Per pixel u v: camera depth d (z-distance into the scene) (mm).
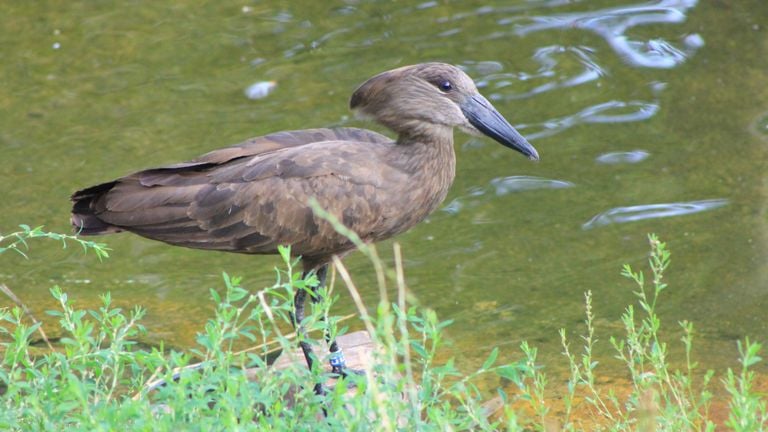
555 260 12750
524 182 14172
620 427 8023
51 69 16844
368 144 10195
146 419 6250
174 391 6695
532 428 9344
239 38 17531
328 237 9891
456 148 14930
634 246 12930
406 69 10305
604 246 12969
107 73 16750
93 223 9906
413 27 17641
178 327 11539
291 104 15836
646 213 13477
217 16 18188
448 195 13984
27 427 6828
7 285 12523
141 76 16672
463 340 11227
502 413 9484
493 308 11867
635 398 7699
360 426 6484
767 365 10617
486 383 10242
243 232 9836
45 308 11961
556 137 14992
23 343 7102
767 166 14195
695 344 11070
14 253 13125
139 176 9859
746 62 16375
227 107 15820
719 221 13266
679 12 17688
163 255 13203
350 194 9844
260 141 10281
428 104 10133
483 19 17781
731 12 17594
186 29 17828
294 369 6883
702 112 15383
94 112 15836
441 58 16766
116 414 6297
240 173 9844
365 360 9734
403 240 13258
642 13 17703
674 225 13242
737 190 13805
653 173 14234
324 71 16594
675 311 11719
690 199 13695
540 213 13617
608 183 14078
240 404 6598
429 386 6832
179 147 14906
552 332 11367
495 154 14797
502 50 16922
